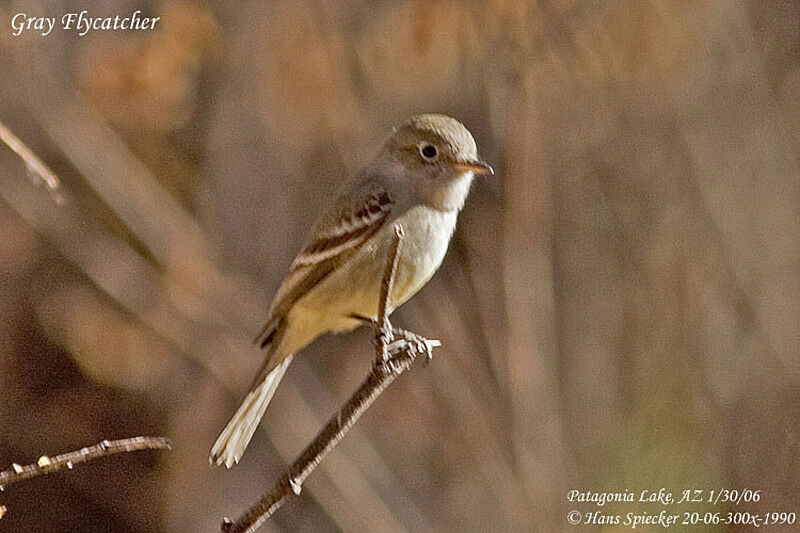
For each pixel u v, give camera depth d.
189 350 14.05
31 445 14.85
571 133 14.62
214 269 14.38
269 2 14.38
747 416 13.66
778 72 15.30
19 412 14.87
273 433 14.22
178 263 14.02
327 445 6.40
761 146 14.91
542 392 12.98
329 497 13.90
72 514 14.72
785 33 15.41
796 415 13.53
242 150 14.80
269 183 14.77
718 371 13.86
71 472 14.76
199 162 14.71
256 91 14.56
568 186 14.64
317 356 14.77
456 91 13.76
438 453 14.23
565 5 13.37
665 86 14.53
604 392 13.95
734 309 14.24
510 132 12.84
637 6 13.89
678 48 14.12
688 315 14.14
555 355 13.30
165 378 14.82
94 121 14.12
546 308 13.18
